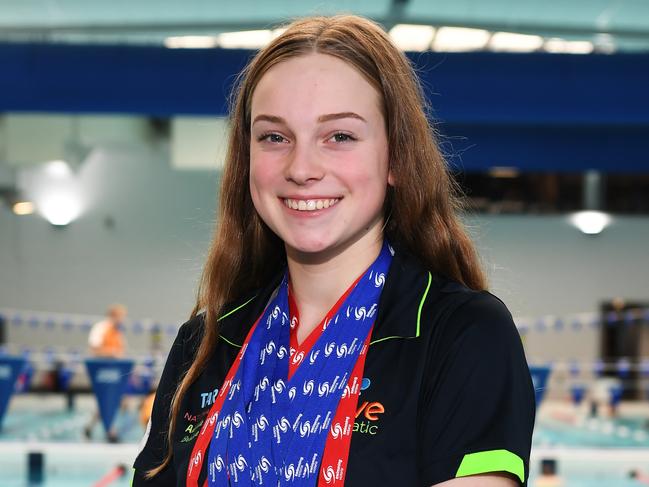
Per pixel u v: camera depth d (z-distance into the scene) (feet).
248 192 4.51
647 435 31.37
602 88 23.48
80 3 28.07
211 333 4.19
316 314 3.97
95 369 23.84
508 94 23.52
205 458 3.78
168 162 46.60
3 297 46.26
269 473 3.57
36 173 46.29
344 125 3.67
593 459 22.84
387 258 3.94
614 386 37.45
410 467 3.41
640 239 47.39
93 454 22.48
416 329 3.59
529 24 29.35
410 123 3.85
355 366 3.63
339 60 3.68
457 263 4.06
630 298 47.26
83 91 23.49
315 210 3.72
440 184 4.02
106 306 46.42
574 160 30.63
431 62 23.56
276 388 3.74
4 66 23.31
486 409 3.38
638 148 30.42
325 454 3.48
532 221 47.75
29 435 27.37
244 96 4.39
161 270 46.50
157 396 4.41
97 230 46.57
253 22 29.71
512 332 3.53
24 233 46.44
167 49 23.53
